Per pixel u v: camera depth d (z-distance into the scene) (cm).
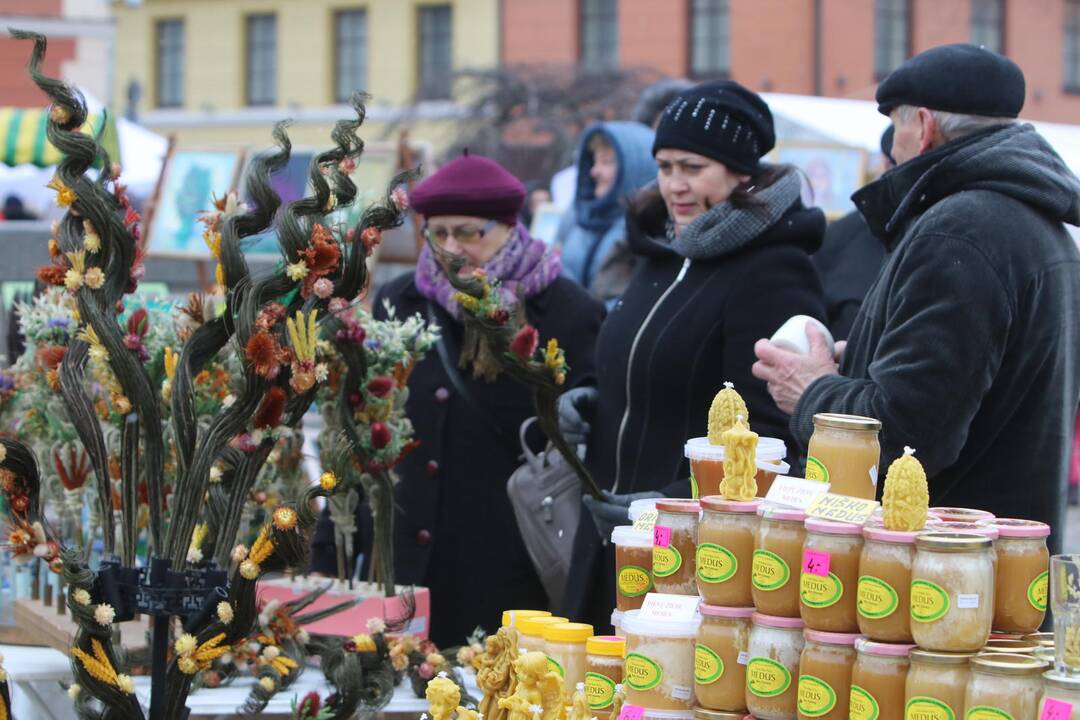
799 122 1085
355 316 441
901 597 263
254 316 333
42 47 330
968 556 258
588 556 479
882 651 263
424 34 3678
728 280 461
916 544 262
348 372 430
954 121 393
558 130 2319
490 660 313
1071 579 247
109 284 338
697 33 3384
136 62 3956
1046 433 378
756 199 459
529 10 3550
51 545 329
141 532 441
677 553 310
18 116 1124
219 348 347
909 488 267
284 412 347
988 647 266
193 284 1123
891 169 397
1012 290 366
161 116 3922
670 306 470
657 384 466
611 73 2422
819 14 3266
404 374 446
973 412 362
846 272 599
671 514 312
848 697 270
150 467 341
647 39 3416
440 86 2697
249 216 343
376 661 397
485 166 538
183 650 330
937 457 362
